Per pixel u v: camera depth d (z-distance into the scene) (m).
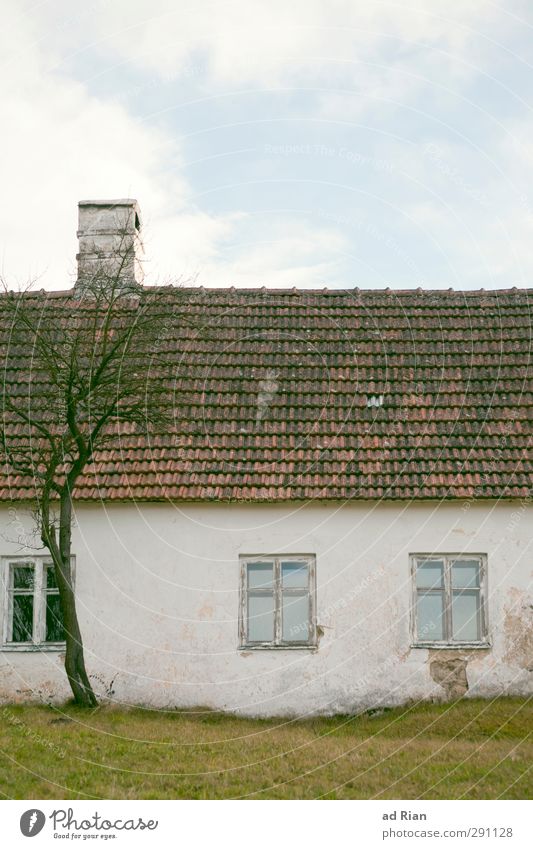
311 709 17.52
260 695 17.59
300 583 18.06
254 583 18.12
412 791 12.82
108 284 19.09
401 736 15.87
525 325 20.39
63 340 18.48
